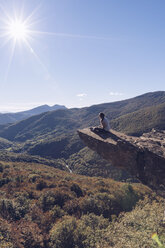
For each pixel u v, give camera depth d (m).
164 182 4.89
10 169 45.28
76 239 15.93
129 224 14.06
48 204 24.89
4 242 13.06
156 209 14.52
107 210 24.48
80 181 43.56
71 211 24.03
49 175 43.88
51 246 16.11
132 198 28.22
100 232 14.98
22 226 17.33
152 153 5.05
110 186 38.06
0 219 16.92
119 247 10.90
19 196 24.92
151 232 10.98
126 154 5.66
